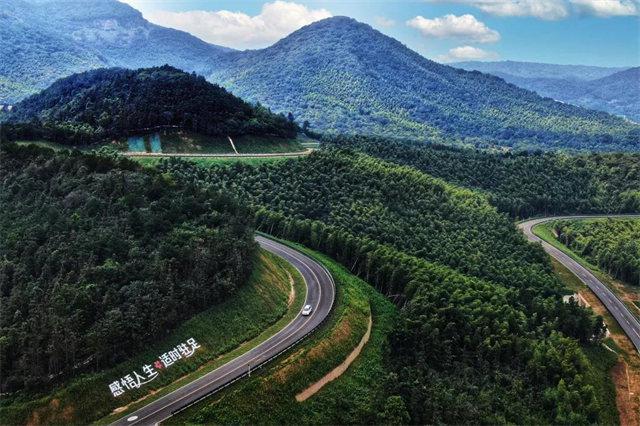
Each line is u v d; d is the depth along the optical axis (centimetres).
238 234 17138
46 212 15612
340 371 14550
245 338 14562
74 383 11700
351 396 13988
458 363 16188
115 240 14638
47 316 12281
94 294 13075
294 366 13575
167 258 14675
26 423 10981
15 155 18350
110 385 11994
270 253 19788
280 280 17688
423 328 16525
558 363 16338
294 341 14600
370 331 16875
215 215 17238
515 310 18462
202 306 14525
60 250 14138
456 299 18000
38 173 17412
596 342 19325
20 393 11400
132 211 15812
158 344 13175
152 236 15462
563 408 14962
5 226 15412
